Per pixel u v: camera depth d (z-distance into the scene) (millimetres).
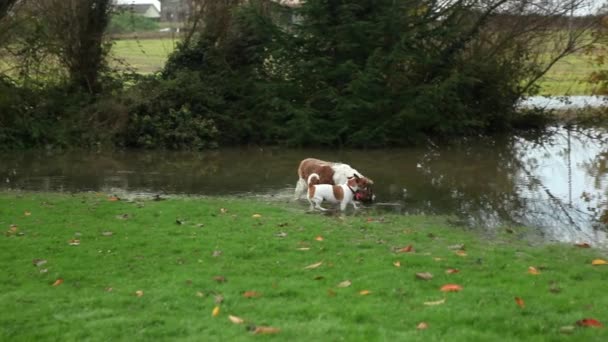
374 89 22312
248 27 23531
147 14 28312
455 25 23797
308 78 23141
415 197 14234
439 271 7953
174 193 14570
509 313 6285
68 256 8695
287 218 11469
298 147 22406
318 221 11297
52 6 22359
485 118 25438
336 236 9992
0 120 21094
